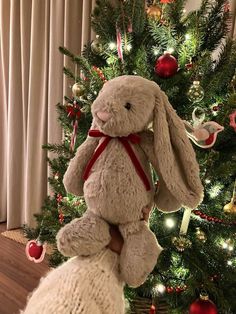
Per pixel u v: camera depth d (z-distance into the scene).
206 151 1.12
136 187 0.62
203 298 1.00
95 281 0.52
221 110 1.08
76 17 2.11
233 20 1.51
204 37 1.20
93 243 0.58
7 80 2.53
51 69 2.20
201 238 1.06
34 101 2.35
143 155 0.67
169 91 1.05
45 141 2.37
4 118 2.60
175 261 1.11
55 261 1.25
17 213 2.59
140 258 0.59
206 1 1.18
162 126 0.63
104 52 1.23
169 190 0.64
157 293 1.08
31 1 2.30
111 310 0.51
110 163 0.62
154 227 1.08
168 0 1.11
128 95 0.61
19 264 2.04
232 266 1.10
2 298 1.70
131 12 1.17
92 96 1.20
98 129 0.65
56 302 0.48
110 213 0.61
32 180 2.42
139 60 1.10
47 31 2.26
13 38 2.38
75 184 0.70
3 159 2.65
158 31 1.15
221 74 1.09
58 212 1.23
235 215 1.00
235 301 1.07
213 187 1.08
